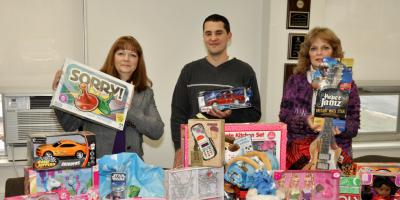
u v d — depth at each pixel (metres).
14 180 1.67
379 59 3.23
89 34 2.81
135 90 1.90
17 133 2.58
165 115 3.05
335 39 1.50
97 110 1.28
